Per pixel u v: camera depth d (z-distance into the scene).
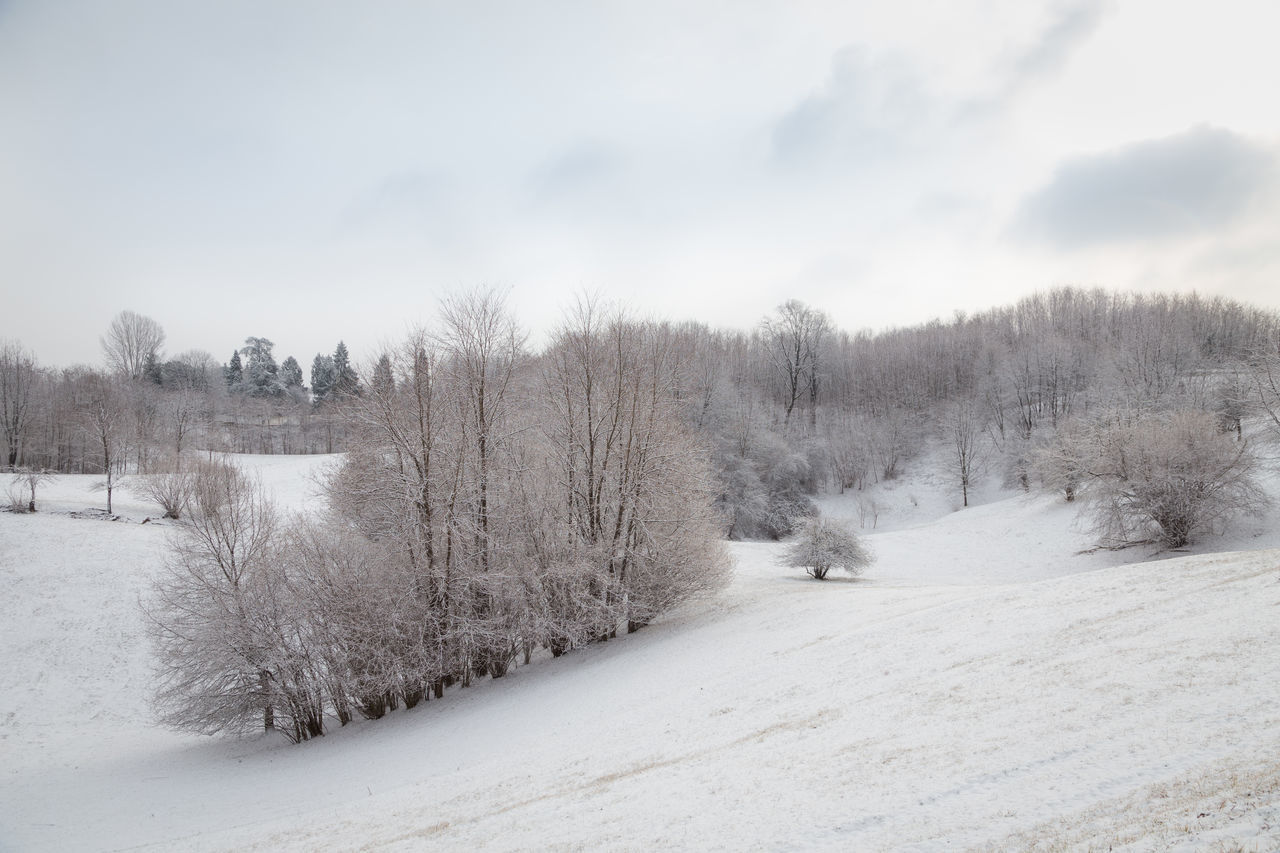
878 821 7.12
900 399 96.00
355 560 21.47
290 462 68.31
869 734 10.23
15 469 59.09
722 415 63.84
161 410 75.56
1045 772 7.48
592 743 13.55
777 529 62.41
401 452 21.73
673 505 25.39
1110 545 35.06
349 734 20.59
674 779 10.11
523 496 23.58
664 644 22.34
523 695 20.11
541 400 24.95
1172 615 12.59
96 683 26.83
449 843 9.23
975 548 43.06
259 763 18.95
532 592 23.36
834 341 101.00
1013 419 77.62
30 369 72.69
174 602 21.56
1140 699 8.98
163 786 17.55
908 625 17.11
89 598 31.66
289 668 20.75
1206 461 30.56
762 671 16.23
